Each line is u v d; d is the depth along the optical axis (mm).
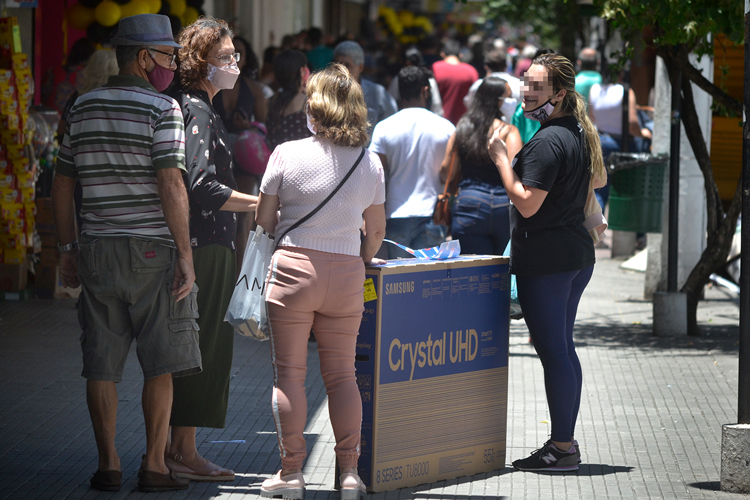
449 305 9453
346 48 18297
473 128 13523
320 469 9898
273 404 8711
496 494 9164
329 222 8508
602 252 27656
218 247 9328
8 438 10680
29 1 21812
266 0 47938
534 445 10820
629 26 16500
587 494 9211
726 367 14586
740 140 23984
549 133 9312
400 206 14391
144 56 8844
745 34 9117
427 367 9320
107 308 8766
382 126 14453
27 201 18266
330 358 8688
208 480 9398
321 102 8547
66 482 9273
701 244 19516
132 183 8648
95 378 8812
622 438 11094
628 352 15570
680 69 16328
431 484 9445
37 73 24781
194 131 9055
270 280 8641
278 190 8617
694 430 11422
